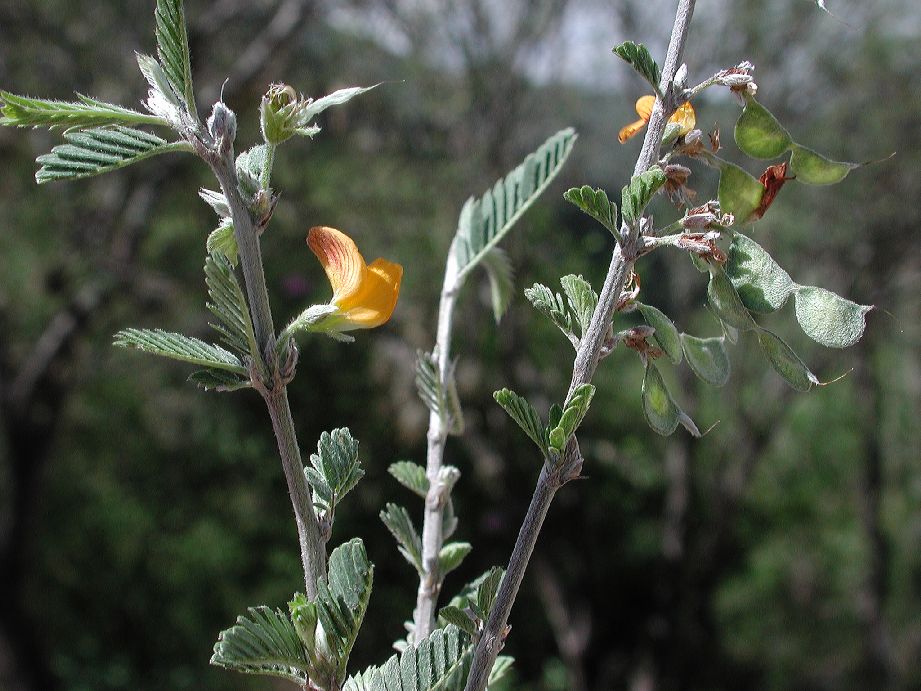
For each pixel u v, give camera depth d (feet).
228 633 2.94
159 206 31.60
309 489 3.42
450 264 5.05
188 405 37.55
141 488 38.83
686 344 3.67
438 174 31.63
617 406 35.06
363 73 29.84
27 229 29.89
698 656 36.99
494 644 3.25
